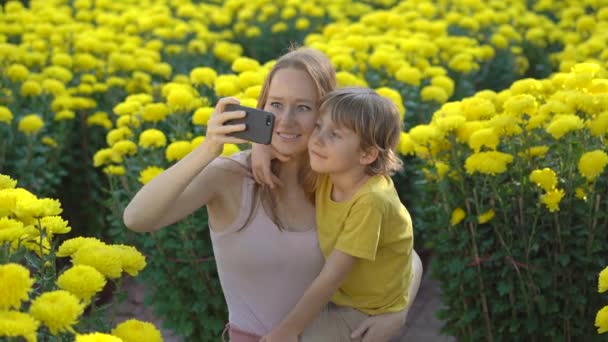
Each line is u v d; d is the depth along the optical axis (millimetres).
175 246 3414
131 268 2244
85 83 4840
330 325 2488
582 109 3268
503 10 6781
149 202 2264
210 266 3449
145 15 6195
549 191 3197
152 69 5008
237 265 2455
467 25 6172
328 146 2391
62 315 1957
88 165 4664
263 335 2504
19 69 4527
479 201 3379
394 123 2447
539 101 3615
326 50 5012
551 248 3354
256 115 2256
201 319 3506
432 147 3414
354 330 2510
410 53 5129
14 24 5680
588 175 3100
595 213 3223
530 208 3271
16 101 4500
